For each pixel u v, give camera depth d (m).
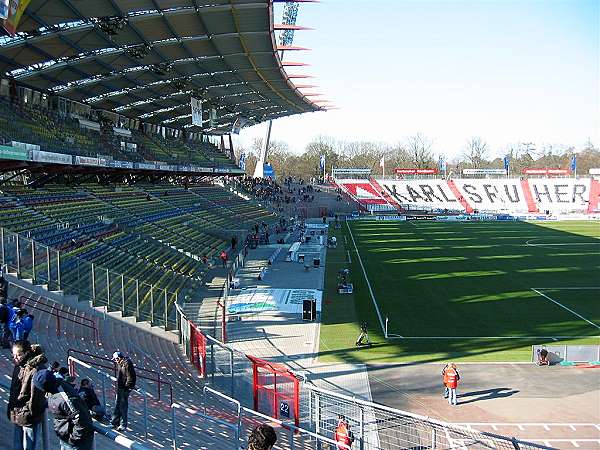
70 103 54.47
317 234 82.62
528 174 139.50
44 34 35.19
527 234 80.38
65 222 37.03
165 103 66.44
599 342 29.97
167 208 61.91
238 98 73.69
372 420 19.73
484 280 47.06
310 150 189.88
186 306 37.06
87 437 7.44
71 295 25.41
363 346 29.72
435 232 84.31
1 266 23.02
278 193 119.44
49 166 40.34
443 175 134.38
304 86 68.81
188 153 80.56
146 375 21.00
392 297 41.34
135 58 44.19
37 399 7.37
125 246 39.84
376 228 91.00
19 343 7.68
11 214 33.31
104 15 34.66
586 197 118.19
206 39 44.06
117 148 55.62
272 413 20.22
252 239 66.38
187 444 13.83
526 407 21.73
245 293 42.12
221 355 27.52
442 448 17.69
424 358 27.78
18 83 44.16
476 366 26.56
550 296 40.84
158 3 35.06
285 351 28.84
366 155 196.62
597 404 22.02
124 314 27.95
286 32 97.50
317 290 43.38
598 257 58.59
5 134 35.47
